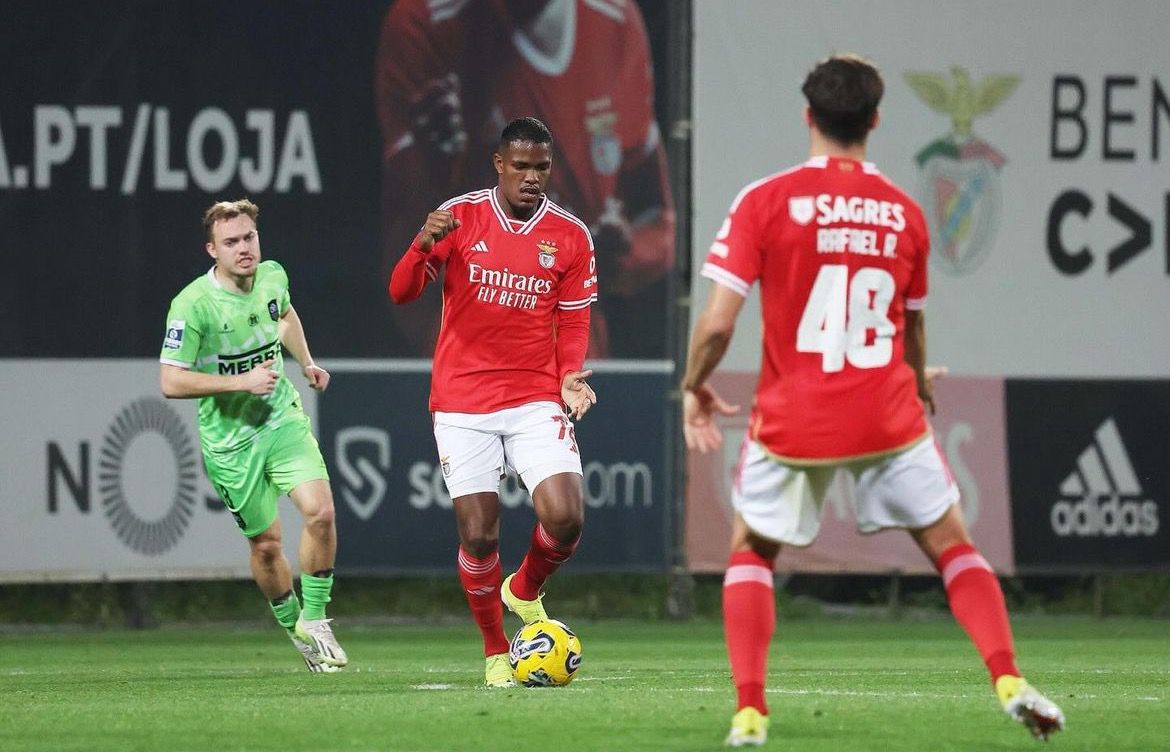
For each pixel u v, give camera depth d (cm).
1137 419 4475
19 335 4019
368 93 4156
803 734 1602
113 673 2766
